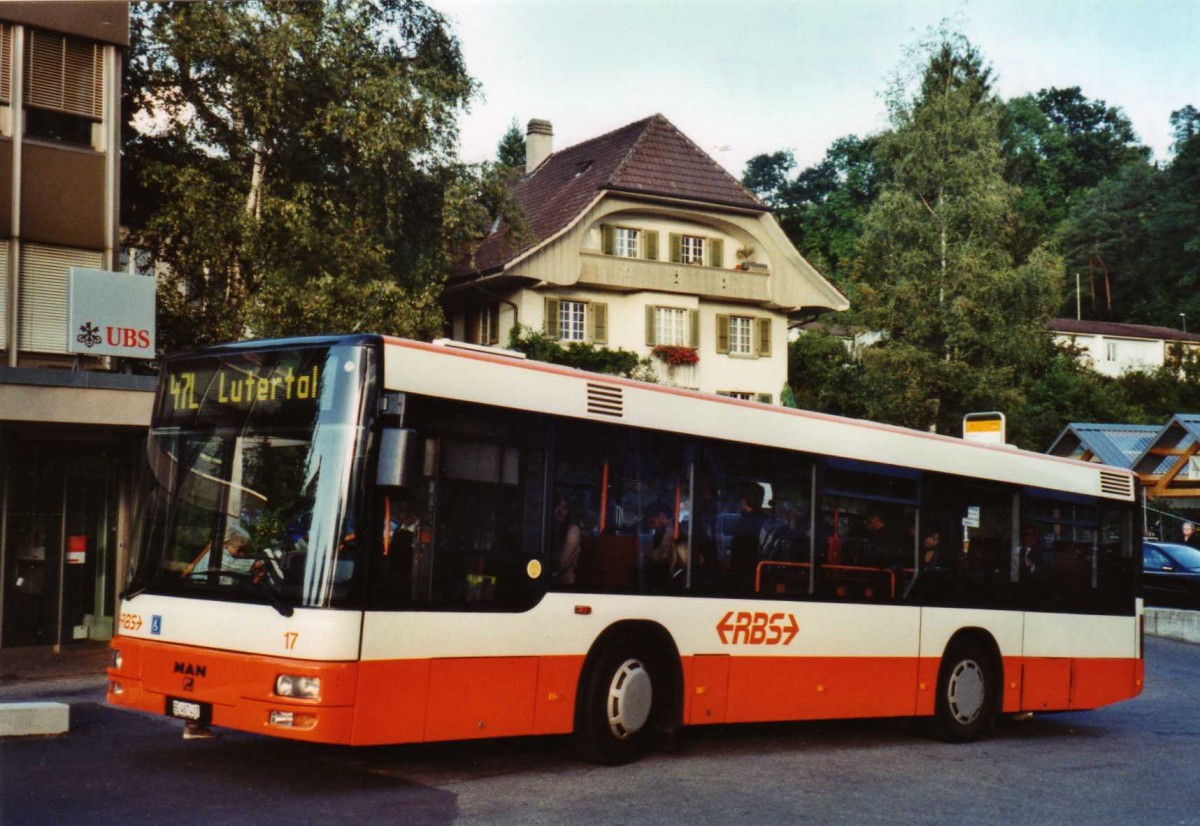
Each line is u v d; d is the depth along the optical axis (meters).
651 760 10.52
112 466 19.06
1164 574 31.78
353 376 8.45
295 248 28.36
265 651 8.26
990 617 13.24
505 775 9.55
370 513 8.31
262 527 8.50
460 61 32.34
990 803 9.57
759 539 11.12
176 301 28.12
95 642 18.83
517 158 82.38
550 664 9.46
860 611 11.94
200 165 29.27
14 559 18.09
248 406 8.80
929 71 50.78
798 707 11.35
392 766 9.71
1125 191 97.12
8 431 18.05
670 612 10.34
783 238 48.94
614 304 46.22
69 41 20.94
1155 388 72.31
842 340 58.19
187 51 27.62
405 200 31.86
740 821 8.41
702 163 48.44
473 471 9.01
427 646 8.60
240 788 8.67
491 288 45.56
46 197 20.53
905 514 12.48
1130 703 17.44
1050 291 48.62
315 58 28.64
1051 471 14.14
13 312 20.11
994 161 49.62
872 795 9.63
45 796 8.23
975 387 47.50
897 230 49.59
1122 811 9.52
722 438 10.88
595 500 9.87
